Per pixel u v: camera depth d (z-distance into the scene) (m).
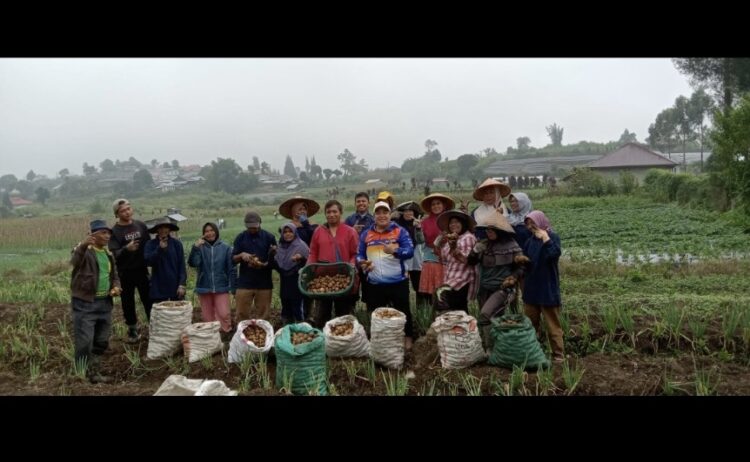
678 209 28.56
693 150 105.56
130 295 7.90
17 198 117.62
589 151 108.50
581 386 5.57
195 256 7.99
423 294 8.38
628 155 61.59
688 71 35.91
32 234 31.94
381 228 7.18
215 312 8.17
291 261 7.96
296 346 5.73
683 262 13.27
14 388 5.89
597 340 7.12
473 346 6.23
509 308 7.39
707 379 5.75
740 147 19.84
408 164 132.62
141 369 6.86
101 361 7.21
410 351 7.10
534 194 48.22
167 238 7.87
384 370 6.59
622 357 6.66
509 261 6.49
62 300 11.17
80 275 6.49
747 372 6.09
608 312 7.41
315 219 29.77
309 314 8.45
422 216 8.80
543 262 6.45
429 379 6.07
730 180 20.75
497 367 6.17
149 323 8.10
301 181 122.12
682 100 83.12
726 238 17.09
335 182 117.69
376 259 7.15
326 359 6.61
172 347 7.24
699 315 7.71
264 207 62.28
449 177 99.75
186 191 105.81
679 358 6.56
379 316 6.78
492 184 7.34
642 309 8.20
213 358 7.02
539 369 5.86
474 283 7.03
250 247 8.06
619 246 17.36
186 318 7.39
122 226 7.84
